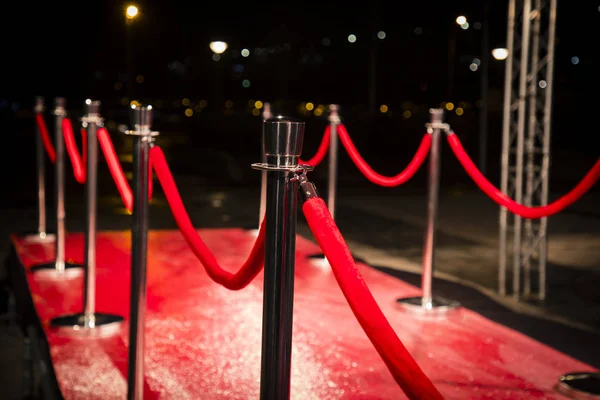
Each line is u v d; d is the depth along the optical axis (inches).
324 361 139.8
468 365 140.4
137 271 112.2
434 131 177.8
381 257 303.3
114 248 246.1
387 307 180.1
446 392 127.0
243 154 814.5
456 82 1587.1
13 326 227.0
